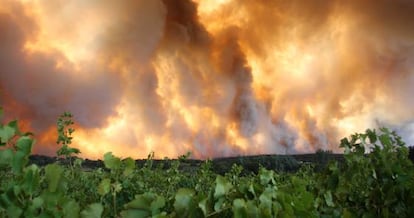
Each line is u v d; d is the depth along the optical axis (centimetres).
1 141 212
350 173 429
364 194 429
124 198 519
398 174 420
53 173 221
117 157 279
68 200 225
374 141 442
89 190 553
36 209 212
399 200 410
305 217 273
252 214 234
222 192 240
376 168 432
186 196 233
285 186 328
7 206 207
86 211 229
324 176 432
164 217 224
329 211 389
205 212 230
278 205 255
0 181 217
